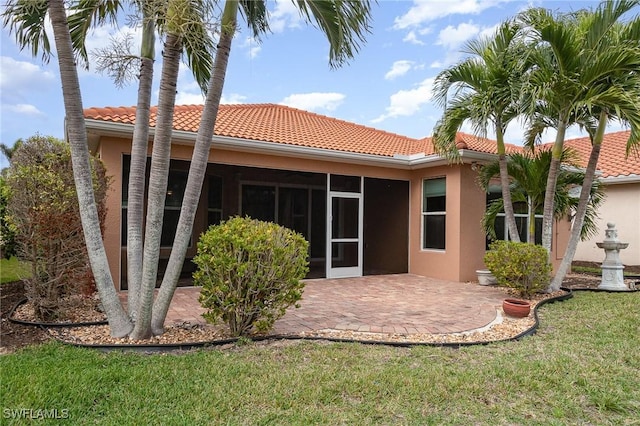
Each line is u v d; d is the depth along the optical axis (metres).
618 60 7.17
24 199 5.74
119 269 8.62
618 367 4.37
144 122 5.10
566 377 4.08
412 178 12.52
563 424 3.20
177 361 4.25
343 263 11.70
